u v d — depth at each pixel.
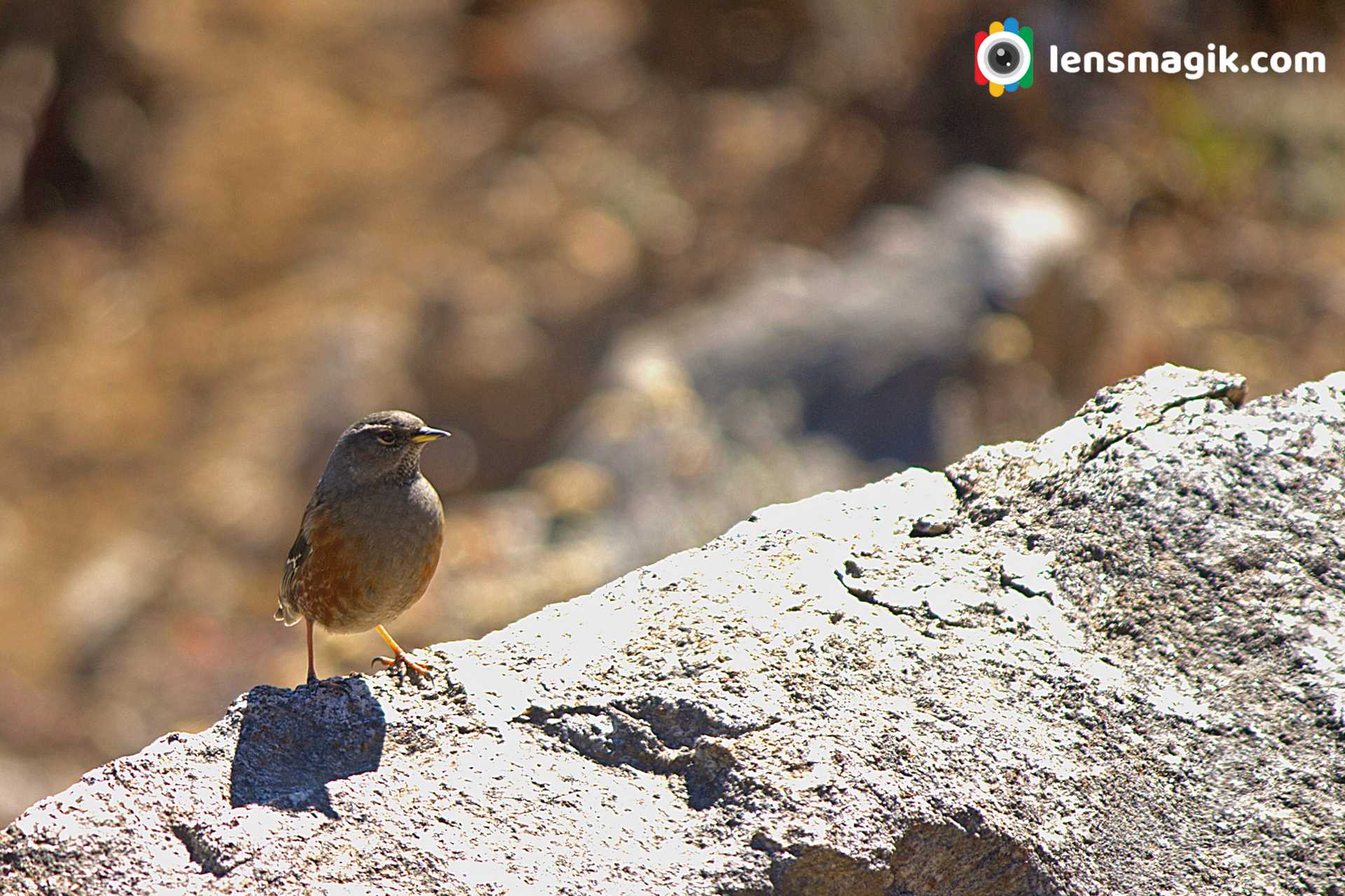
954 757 4.55
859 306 15.39
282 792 4.54
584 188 22.80
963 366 14.86
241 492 19.45
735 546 5.55
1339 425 5.45
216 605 17.92
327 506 5.73
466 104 26.55
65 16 27.55
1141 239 17.05
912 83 18.94
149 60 28.33
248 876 4.22
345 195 25.23
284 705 4.86
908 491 5.73
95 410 22.33
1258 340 15.55
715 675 4.82
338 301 22.30
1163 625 4.97
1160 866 4.41
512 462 18.22
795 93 23.39
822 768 4.48
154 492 20.42
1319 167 17.42
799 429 14.55
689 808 4.52
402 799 4.49
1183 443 5.48
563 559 12.66
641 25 25.80
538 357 18.94
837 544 5.46
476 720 4.81
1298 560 5.04
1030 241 15.62
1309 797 4.50
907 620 5.07
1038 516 5.44
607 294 19.91
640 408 14.45
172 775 4.57
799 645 4.95
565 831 4.41
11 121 26.73
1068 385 15.27
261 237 24.89
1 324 24.64
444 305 20.02
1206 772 4.60
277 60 28.97
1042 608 5.09
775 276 17.72
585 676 4.93
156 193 26.55
